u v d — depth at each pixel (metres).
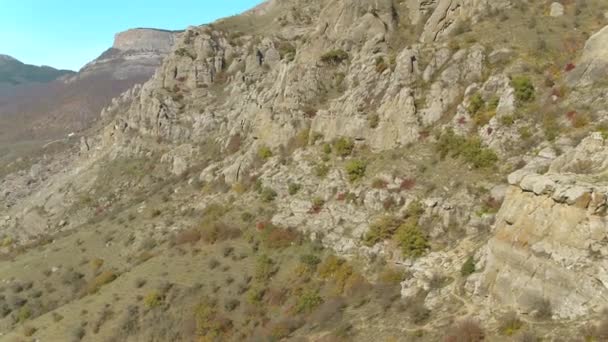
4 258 83.75
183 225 66.81
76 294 63.28
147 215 75.00
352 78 67.88
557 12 60.00
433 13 68.19
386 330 35.78
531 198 32.19
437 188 48.75
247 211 61.50
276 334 42.66
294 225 55.56
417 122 56.00
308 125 68.06
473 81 55.62
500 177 45.84
